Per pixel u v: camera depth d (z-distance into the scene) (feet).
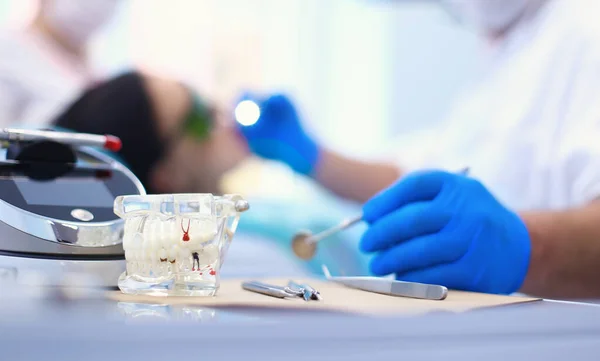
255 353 1.42
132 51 5.47
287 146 5.13
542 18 5.14
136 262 2.30
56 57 5.28
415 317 1.94
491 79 5.50
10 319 1.72
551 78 4.92
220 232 2.33
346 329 1.73
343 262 5.63
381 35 5.98
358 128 6.04
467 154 5.41
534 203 4.84
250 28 5.80
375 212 2.99
